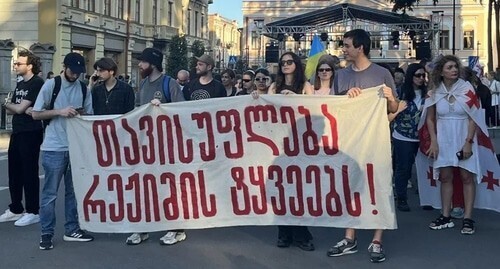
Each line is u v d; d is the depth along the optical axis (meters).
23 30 35.56
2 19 35.72
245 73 10.19
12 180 8.05
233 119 6.59
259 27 31.08
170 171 6.70
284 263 6.15
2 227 7.76
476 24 59.62
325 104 6.36
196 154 6.66
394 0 26.97
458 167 7.38
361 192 6.32
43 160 6.67
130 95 7.16
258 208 6.58
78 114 6.68
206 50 55.25
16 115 7.75
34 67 7.66
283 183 6.51
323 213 6.43
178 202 6.70
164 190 6.71
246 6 59.88
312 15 28.91
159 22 49.53
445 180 7.59
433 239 7.15
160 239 6.97
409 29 29.31
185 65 47.50
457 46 60.12
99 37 39.81
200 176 6.66
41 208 6.67
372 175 6.29
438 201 8.26
